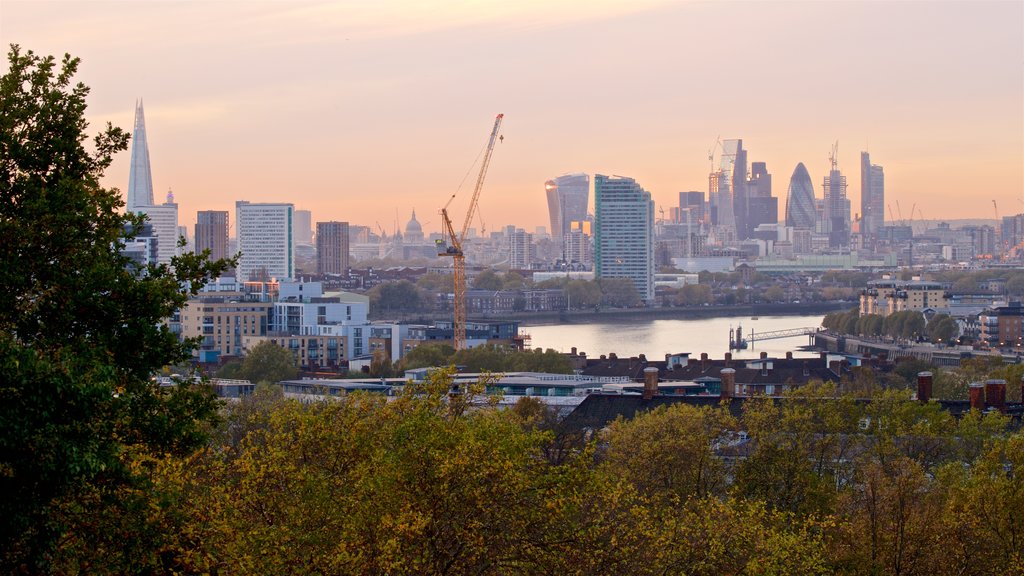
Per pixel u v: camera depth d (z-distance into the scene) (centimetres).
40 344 6650
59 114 7269
